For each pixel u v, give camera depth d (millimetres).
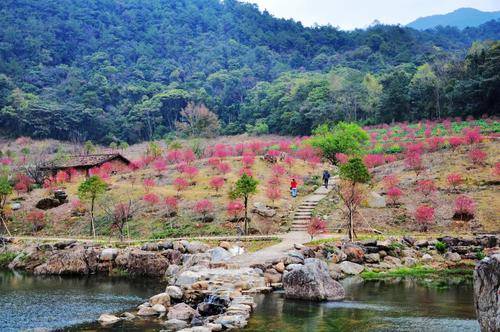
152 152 64188
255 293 21391
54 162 57688
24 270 31016
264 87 161000
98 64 182750
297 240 30781
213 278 22062
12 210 44719
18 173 56094
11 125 125375
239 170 49719
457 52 163750
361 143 60312
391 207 37469
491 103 91875
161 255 28641
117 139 133875
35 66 171000
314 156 55156
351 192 33094
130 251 29438
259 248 29625
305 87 127812
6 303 21156
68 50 189500
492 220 33281
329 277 21250
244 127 136625
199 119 120250
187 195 43375
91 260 29516
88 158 58094
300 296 20500
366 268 27047
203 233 36000
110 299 21922
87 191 37875
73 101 147000
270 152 55531
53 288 24609
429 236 30844
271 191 39719
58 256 29891
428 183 38656
